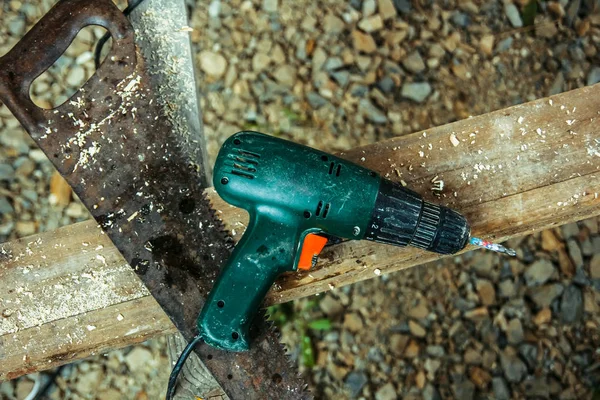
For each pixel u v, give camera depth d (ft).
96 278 2.66
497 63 3.93
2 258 2.67
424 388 3.68
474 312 3.75
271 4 3.92
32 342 2.63
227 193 2.49
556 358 3.71
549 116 2.69
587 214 2.70
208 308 2.48
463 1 3.97
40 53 2.61
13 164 3.76
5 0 3.82
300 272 2.66
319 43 3.92
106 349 2.65
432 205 2.50
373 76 3.89
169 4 2.72
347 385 3.69
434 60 3.92
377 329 3.75
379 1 3.93
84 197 2.64
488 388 3.69
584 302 3.78
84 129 2.65
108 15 2.64
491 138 2.69
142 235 2.64
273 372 2.61
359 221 2.46
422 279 3.78
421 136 2.71
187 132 2.69
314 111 3.87
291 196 2.44
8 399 3.58
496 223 2.65
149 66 2.70
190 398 2.77
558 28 3.96
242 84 3.88
